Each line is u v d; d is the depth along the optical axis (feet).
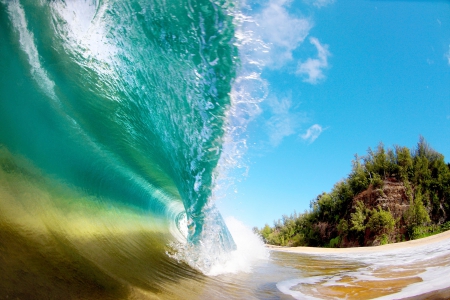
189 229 17.87
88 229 13.33
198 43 16.05
